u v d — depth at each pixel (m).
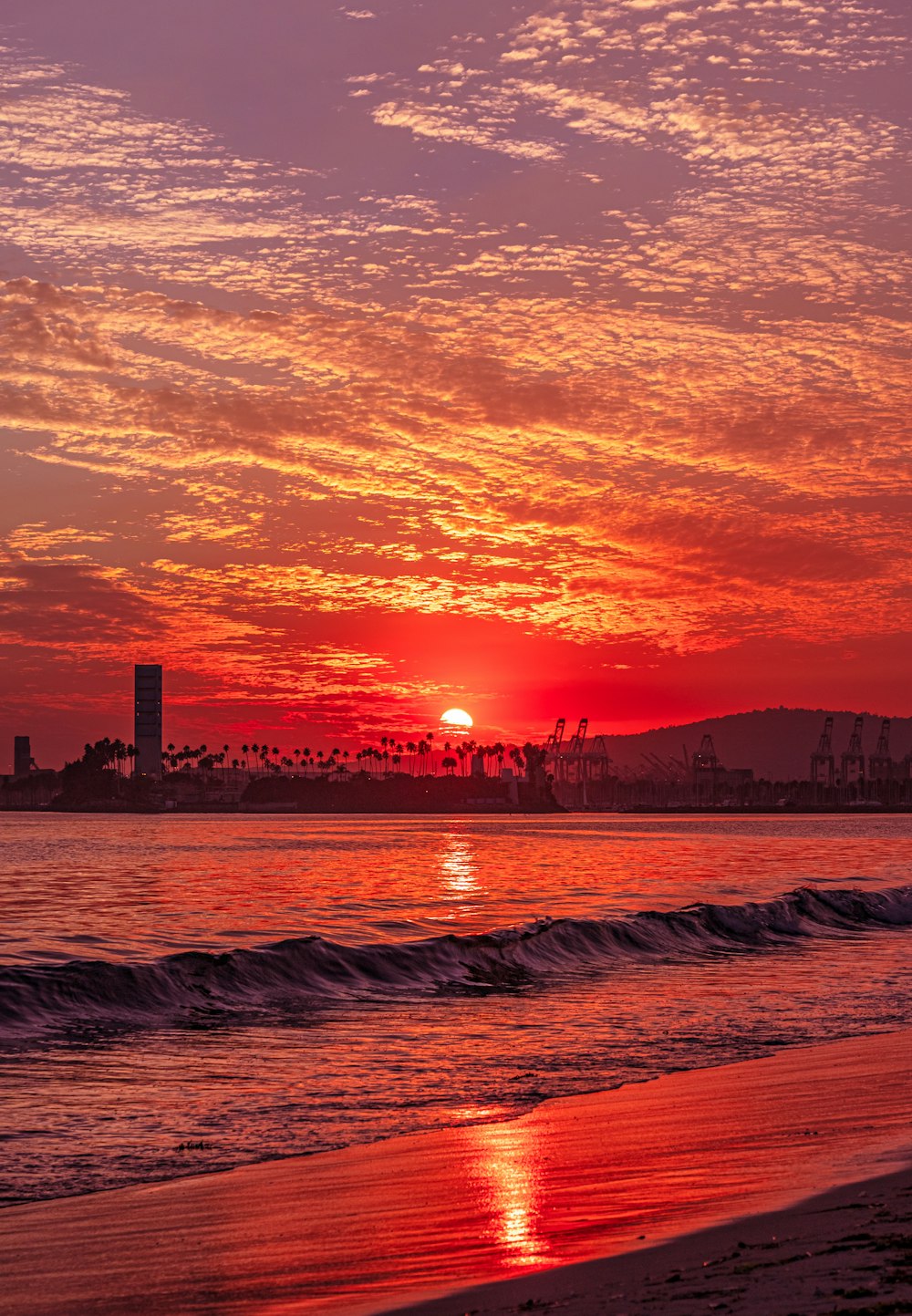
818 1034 23.88
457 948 35.47
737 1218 10.71
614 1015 26.80
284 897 62.59
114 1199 12.81
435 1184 13.11
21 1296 9.62
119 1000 26.83
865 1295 7.80
